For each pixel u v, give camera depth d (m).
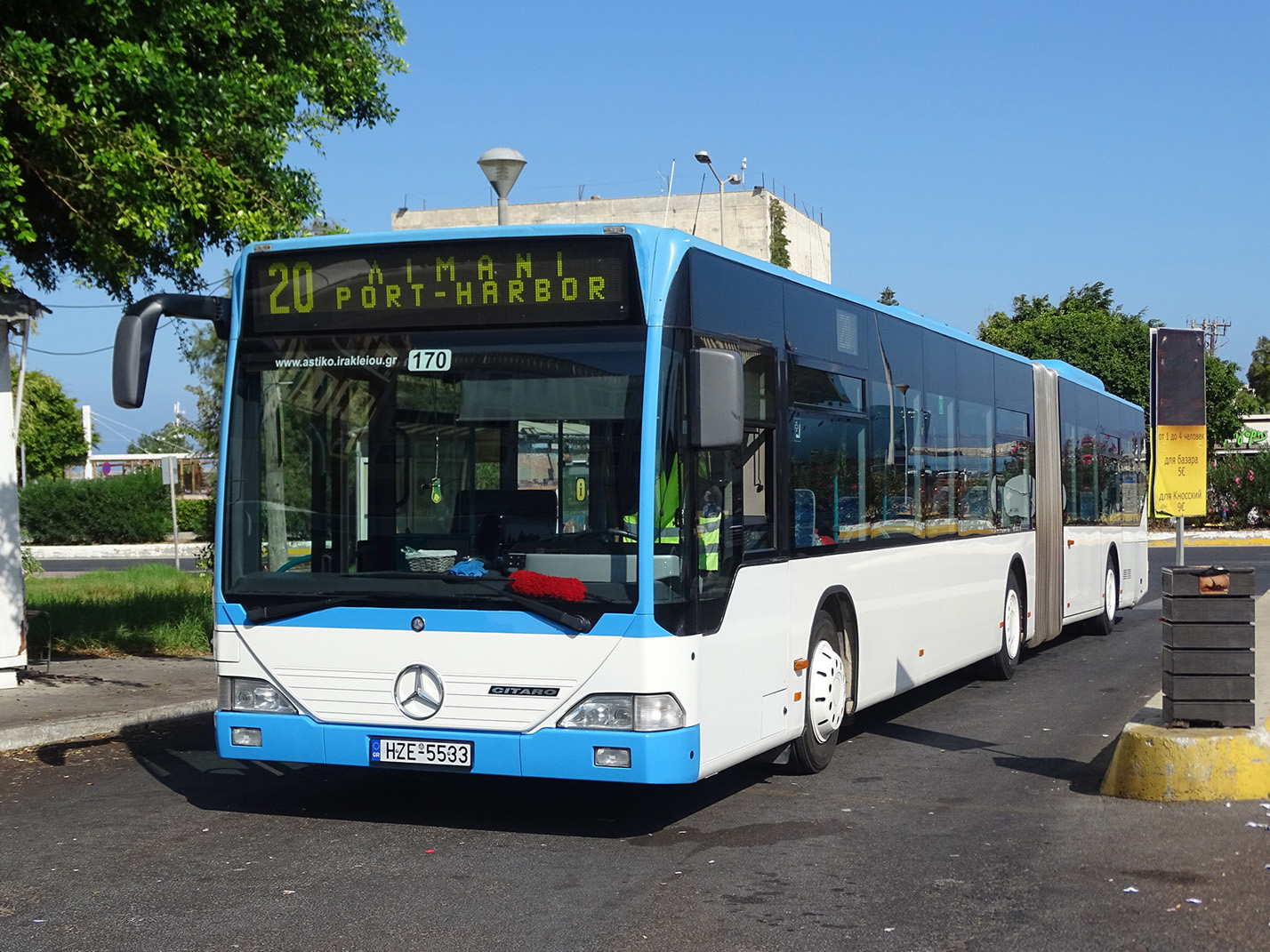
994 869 6.65
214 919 5.93
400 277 7.49
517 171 13.82
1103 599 18.75
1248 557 34.94
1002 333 52.81
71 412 73.50
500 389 7.25
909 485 11.05
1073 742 10.30
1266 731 8.16
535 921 5.88
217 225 13.27
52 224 13.23
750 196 71.75
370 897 6.27
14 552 13.00
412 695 7.21
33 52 11.11
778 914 5.96
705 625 7.23
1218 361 49.78
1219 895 6.14
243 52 13.93
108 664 14.90
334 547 7.46
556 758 6.95
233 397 7.74
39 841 7.47
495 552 7.15
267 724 7.49
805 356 8.93
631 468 6.97
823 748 9.11
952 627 12.23
